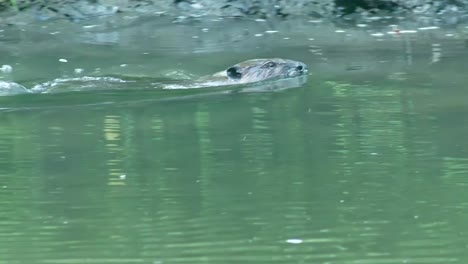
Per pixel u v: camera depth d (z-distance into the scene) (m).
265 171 14.76
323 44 29.06
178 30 32.09
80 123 18.48
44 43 29.69
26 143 16.80
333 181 14.16
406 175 14.44
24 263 10.72
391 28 32.19
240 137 17.11
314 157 15.63
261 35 31.02
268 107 19.97
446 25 32.62
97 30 32.19
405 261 10.70
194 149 16.19
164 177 14.47
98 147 16.45
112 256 10.95
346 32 31.45
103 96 21.36
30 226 12.13
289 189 13.70
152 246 11.29
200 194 13.50
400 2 35.06
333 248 11.16
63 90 22.11
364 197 13.29
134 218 12.38
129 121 18.64
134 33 31.55
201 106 20.20
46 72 24.73
